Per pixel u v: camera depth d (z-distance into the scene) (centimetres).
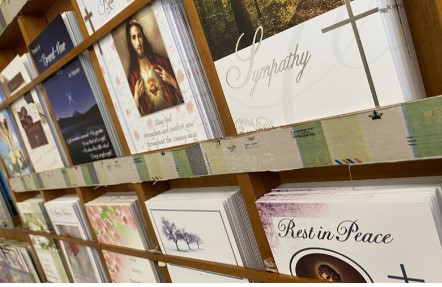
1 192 190
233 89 65
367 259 56
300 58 53
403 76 46
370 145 50
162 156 85
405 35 49
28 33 122
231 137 69
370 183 63
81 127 108
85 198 125
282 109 59
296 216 63
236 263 79
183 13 69
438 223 49
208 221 80
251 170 68
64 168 123
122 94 88
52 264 161
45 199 147
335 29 48
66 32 95
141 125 87
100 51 88
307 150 58
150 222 100
